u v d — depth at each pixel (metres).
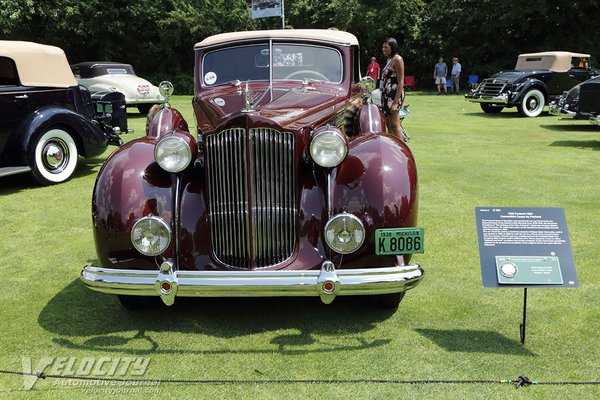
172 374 2.64
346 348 2.85
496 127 11.75
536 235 2.87
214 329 3.09
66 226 5.10
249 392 2.49
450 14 26.59
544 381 2.52
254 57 4.39
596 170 7.03
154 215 2.99
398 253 2.94
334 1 25.59
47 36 24.91
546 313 3.20
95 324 3.17
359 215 2.95
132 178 3.07
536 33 25.66
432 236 4.59
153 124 3.87
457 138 10.05
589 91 9.65
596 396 2.40
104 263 3.04
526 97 14.00
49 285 3.75
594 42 24.62
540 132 10.85
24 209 5.68
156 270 2.81
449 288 3.58
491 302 3.37
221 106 3.72
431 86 27.59
